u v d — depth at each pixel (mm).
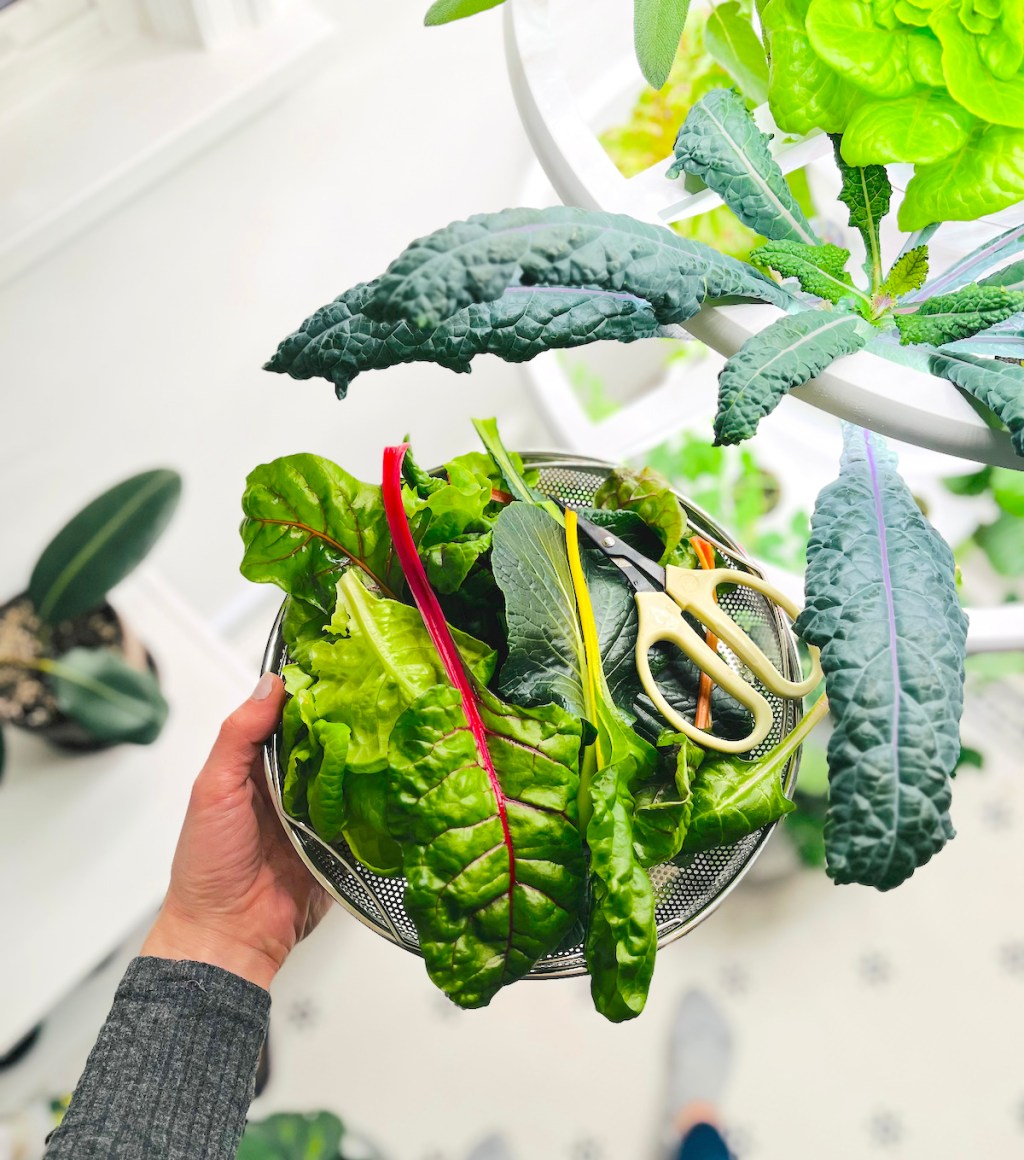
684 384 871
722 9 558
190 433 1218
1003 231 573
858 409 455
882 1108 1315
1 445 1071
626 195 479
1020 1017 1339
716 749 542
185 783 1153
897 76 440
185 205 992
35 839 1125
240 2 901
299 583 592
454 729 503
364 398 1326
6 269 886
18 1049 1289
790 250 483
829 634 470
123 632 1076
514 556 517
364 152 1082
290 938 743
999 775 1423
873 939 1366
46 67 923
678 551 602
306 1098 1322
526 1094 1327
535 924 496
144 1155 561
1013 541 1012
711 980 1356
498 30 1048
